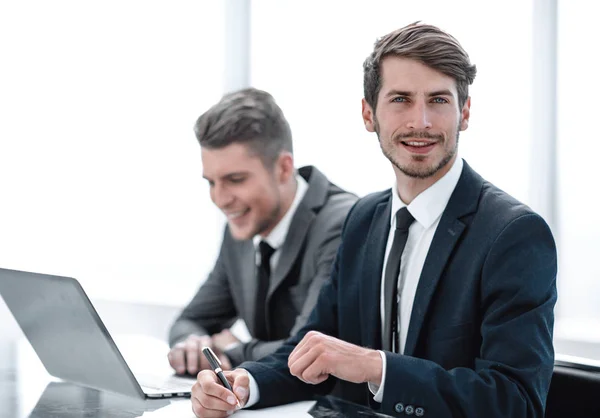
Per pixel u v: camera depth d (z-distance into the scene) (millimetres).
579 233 3121
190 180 4242
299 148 3807
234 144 2293
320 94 3752
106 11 4406
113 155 4434
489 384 1498
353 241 1911
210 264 4215
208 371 1653
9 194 4562
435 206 1716
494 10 3250
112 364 1692
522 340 1524
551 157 3174
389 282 1762
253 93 2361
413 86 1634
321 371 1537
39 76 4523
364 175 3592
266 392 1704
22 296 1797
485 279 1603
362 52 3600
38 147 4539
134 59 4355
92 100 4457
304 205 2398
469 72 1671
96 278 4512
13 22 4520
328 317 1939
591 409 1574
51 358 1900
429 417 1503
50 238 4582
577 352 3031
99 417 1574
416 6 3420
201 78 4207
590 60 3062
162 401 1711
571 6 3104
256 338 2486
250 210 2354
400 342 1752
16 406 1668
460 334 1634
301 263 2361
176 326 2721
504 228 1604
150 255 4375
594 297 3092
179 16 4250
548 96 3168
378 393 1528
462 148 3316
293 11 3877
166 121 4293
